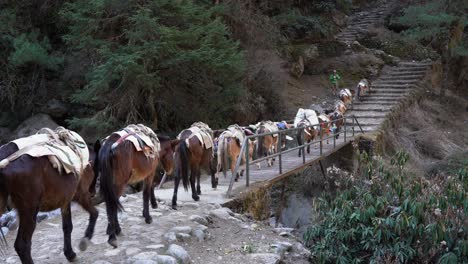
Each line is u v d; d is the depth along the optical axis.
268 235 7.04
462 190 6.57
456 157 15.17
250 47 18.72
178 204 8.22
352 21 31.22
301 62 24.33
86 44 13.38
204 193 9.16
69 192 4.90
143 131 6.71
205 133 8.66
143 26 12.42
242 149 9.01
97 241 6.14
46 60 15.07
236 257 5.89
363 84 22.17
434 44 27.19
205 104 15.23
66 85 16.11
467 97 25.28
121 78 13.10
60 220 7.47
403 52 26.98
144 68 12.47
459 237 6.12
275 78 20.22
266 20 20.50
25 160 4.42
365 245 6.43
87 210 5.63
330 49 26.22
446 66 24.17
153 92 14.07
